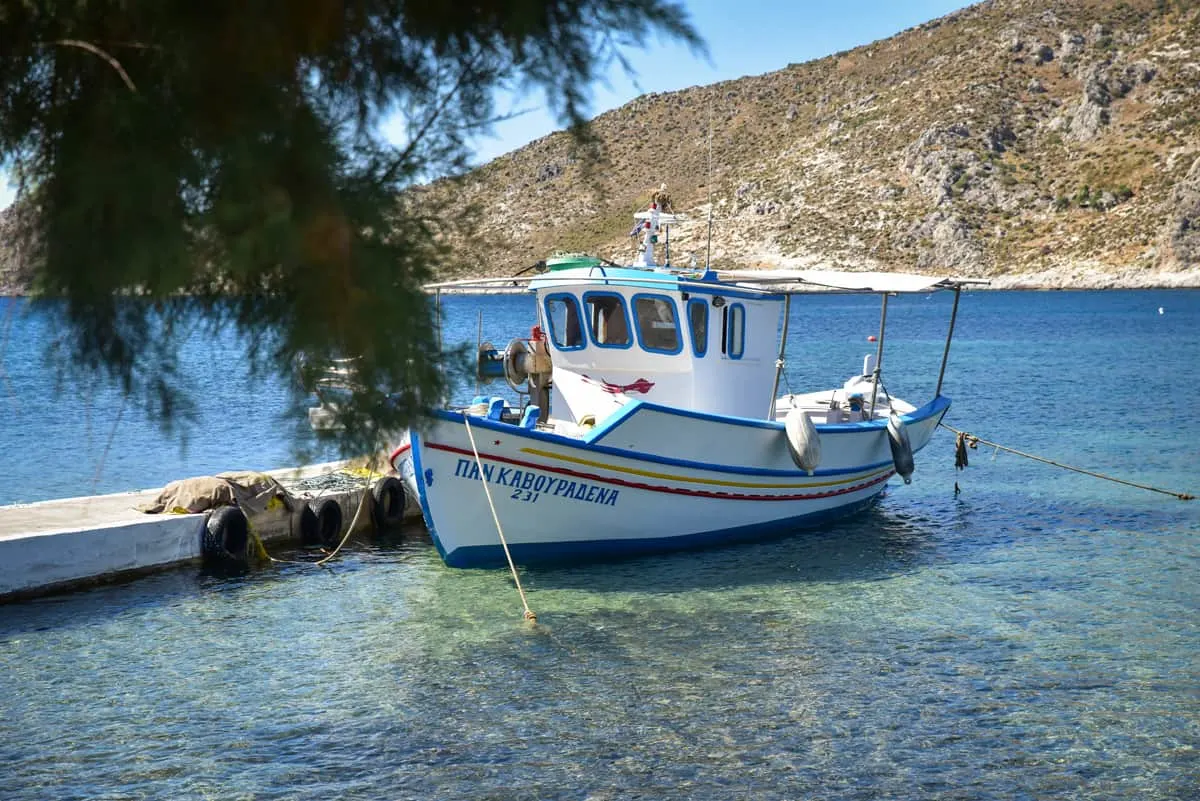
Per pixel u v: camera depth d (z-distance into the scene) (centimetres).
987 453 2466
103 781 793
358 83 251
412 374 248
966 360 5347
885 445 1814
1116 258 17562
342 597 1291
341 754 840
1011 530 1680
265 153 212
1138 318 9538
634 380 1525
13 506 1484
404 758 831
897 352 6081
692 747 850
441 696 961
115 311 227
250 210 209
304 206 220
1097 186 19062
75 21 215
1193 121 19288
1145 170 19000
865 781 790
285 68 220
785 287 1742
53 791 777
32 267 218
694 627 1168
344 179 238
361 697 959
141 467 2169
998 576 1389
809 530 1692
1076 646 1094
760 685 985
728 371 1585
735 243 19950
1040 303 13838
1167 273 16962
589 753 839
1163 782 788
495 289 1573
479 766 817
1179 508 1827
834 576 1394
